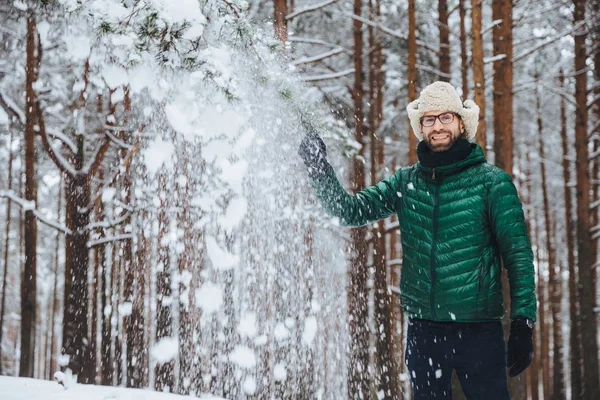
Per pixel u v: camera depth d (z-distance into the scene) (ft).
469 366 7.47
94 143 36.29
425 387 7.71
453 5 45.39
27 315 41.04
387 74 42.45
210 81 10.90
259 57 12.55
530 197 71.87
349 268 29.76
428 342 7.72
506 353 7.50
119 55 10.97
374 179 38.99
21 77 35.27
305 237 17.46
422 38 41.39
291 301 15.46
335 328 20.94
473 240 7.44
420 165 7.95
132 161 25.93
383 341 33.06
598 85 44.37
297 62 33.24
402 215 8.09
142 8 11.01
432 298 7.59
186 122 10.50
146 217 23.79
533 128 62.13
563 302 78.02
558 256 73.51
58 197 62.13
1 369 60.08
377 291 33.53
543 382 69.56
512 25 36.86
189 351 13.65
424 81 40.93
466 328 7.52
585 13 42.63
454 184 7.65
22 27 32.22
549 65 48.32
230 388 13.60
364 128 39.29
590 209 44.83
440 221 7.63
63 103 37.65
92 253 58.18
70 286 32.17
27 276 40.86
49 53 31.99
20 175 53.52
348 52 39.32
